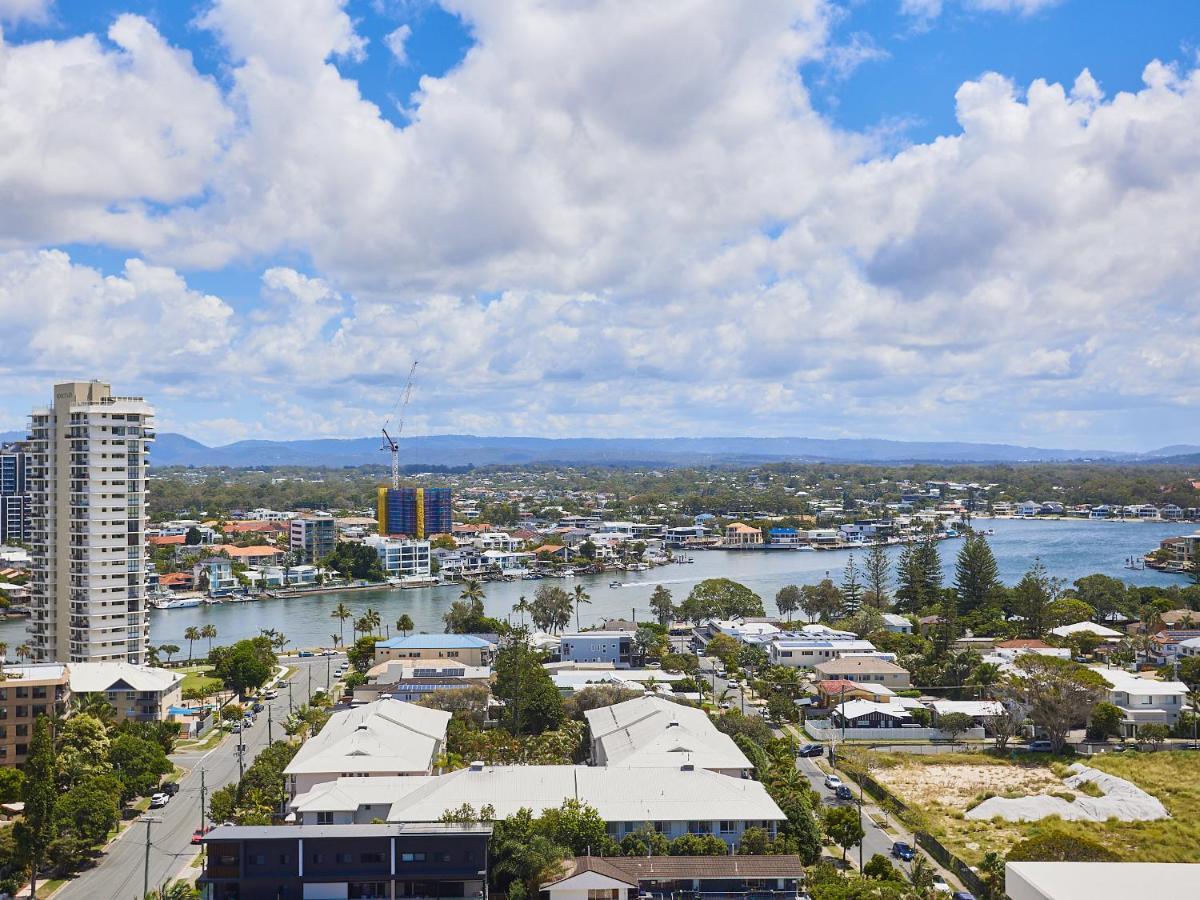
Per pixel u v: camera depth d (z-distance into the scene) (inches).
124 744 6776.6
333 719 7121.1
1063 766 7593.5
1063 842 5413.4
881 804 6771.7
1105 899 3405.5
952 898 5036.9
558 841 5147.6
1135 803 6638.8
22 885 5270.7
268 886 4813.0
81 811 5698.8
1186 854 5861.2
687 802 5595.5
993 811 6569.9
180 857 5698.8
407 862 4869.6
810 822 5659.5
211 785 7047.2
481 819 5177.2
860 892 4813.0
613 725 7175.2
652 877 4943.4
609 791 5674.2
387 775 6112.2
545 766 5940.0
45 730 5541.3
